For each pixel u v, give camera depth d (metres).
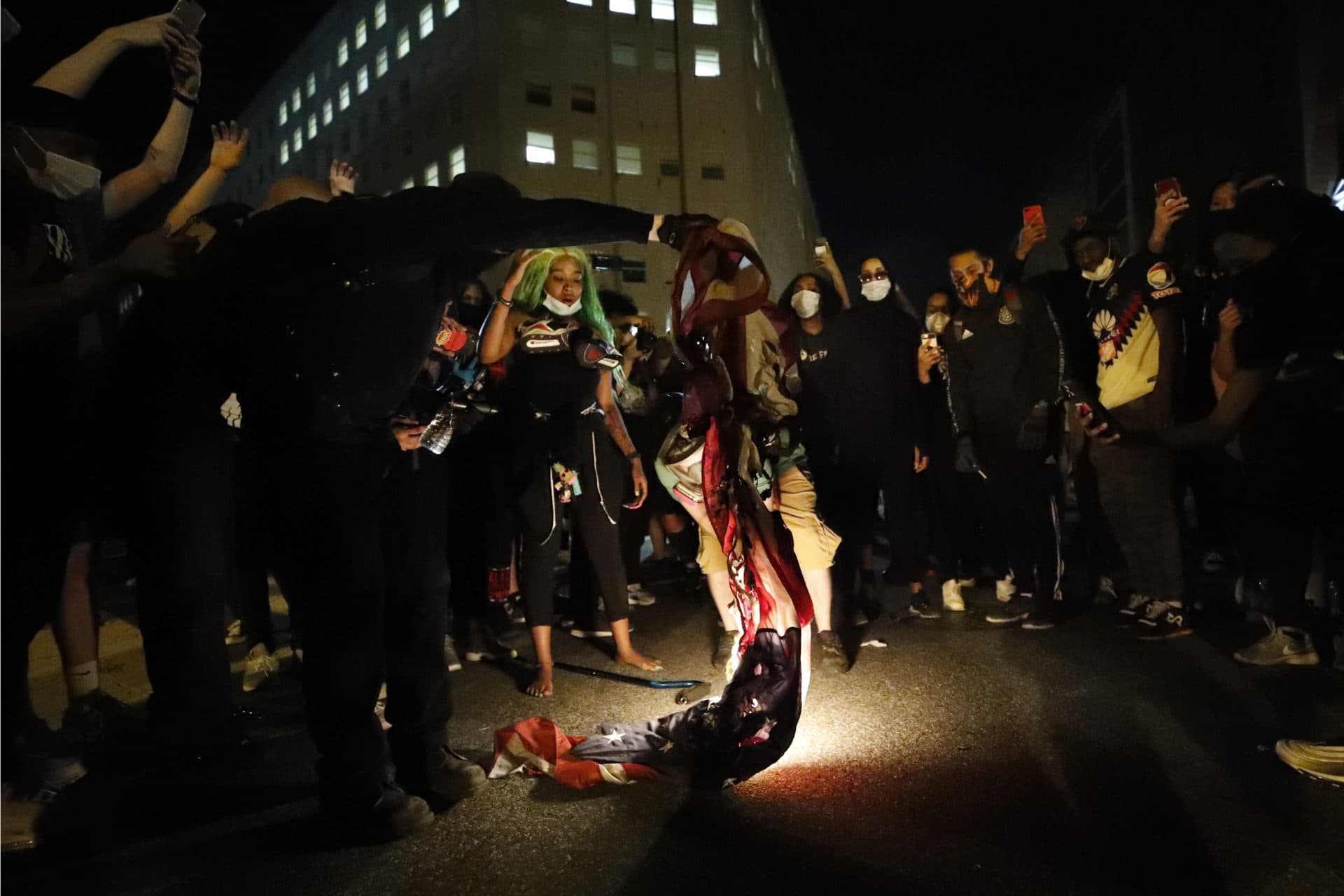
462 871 2.29
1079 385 4.39
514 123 33.31
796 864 2.24
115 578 6.57
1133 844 2.26
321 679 2.44
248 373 2.47
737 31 36.53
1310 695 3.27
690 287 2.94
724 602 4.04
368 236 2.34
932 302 5.83
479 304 4.71
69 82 2.74
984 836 2.34
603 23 34.88
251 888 2.23
